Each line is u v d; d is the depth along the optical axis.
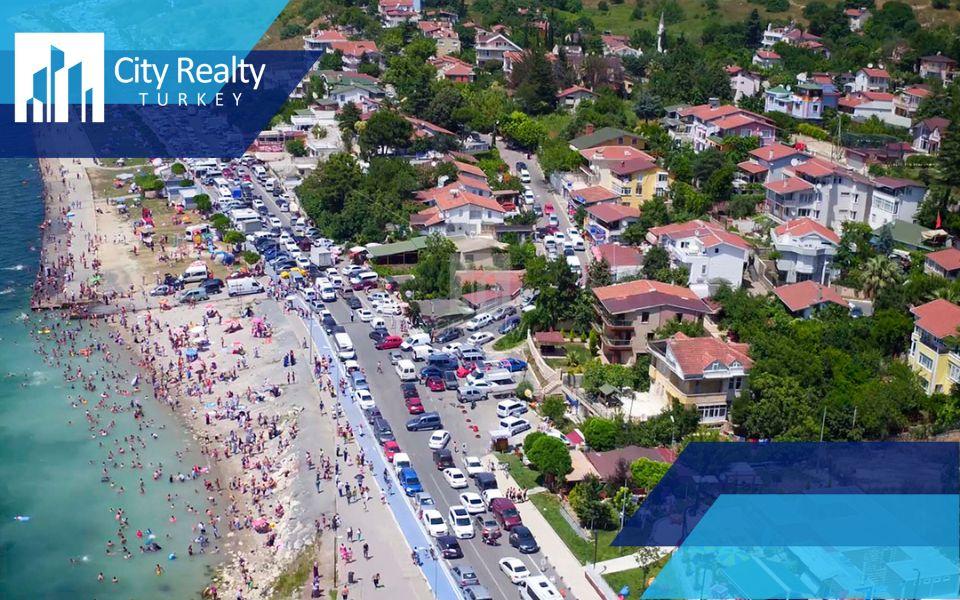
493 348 142.00
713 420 117.06
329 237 185.62
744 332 135.25
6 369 146.88
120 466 122.81
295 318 157.75
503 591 90.50
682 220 175.12
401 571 94.62
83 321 163.12
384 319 152.88
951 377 120.44
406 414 124.56
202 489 118.12
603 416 118.19
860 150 198.75
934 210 167.12
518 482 108.38
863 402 114.75
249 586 99.44
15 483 118.50
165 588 100.81
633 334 131.50
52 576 102.44
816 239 151.50
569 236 176.62
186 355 149.00
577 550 95.81
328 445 119.44
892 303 138.88
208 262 184.62
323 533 101.75
